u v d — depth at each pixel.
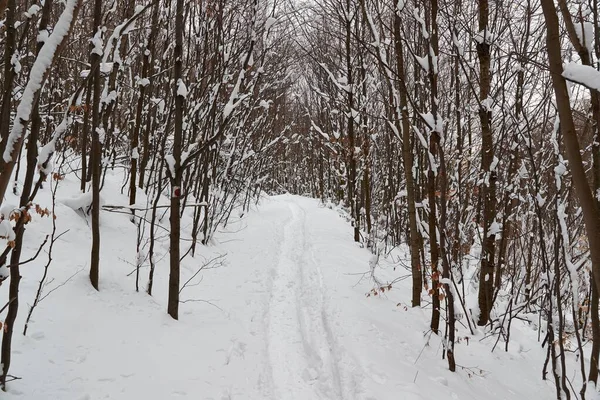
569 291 5.05
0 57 3.91
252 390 3.34
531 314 6.43
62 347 3.07
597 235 1.82
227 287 5.59
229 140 8.05
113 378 2.93
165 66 7.26
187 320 4.22
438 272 4.05
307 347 4.35
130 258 4.94
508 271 7.50
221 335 4.10
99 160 3.95
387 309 5.45
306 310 5.36
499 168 6.57
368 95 9.81
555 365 3.84
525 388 4.21
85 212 5.22
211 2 6.11
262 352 4.05
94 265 3.98
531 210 6.29
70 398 2.62
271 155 13.74
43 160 2.47
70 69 8.21
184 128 6.09
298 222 12.23
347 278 6.53
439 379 3.72
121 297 4.08
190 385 3.11
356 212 9.91
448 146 7.80
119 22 5.83
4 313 3.14
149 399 2.83
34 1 4.27
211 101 6.45
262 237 9.29
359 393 3.30
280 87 12.53
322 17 9.88
